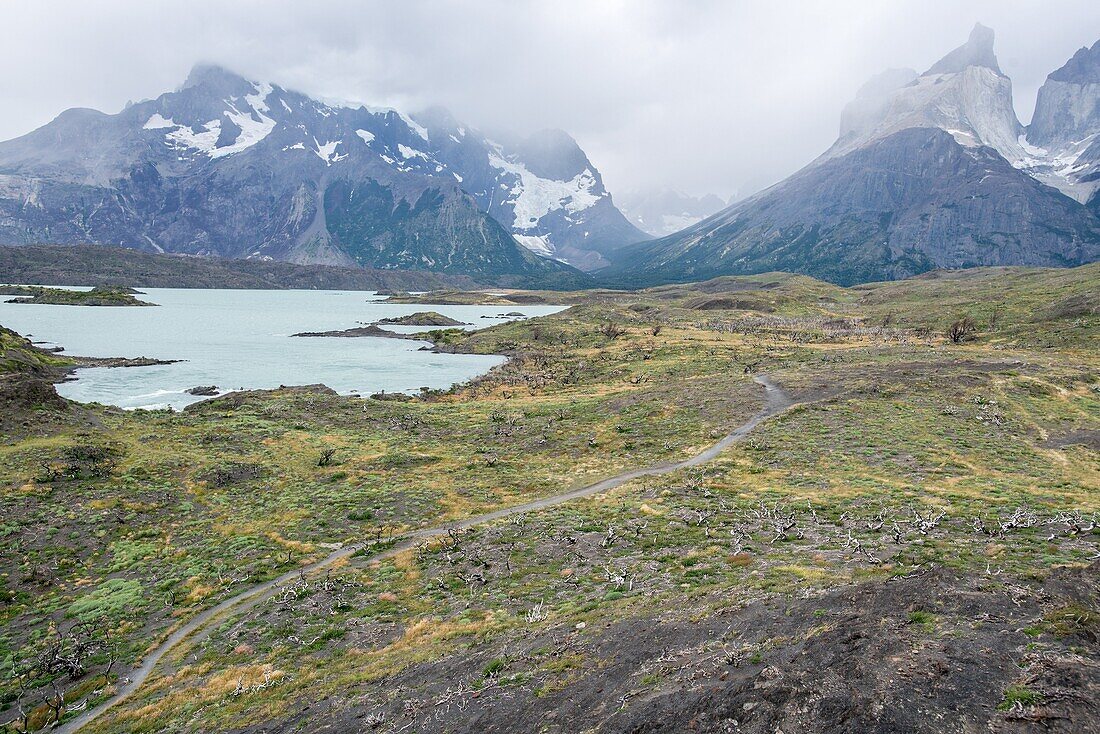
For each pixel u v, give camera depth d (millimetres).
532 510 49094
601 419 79938
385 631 30828
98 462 58594
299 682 26094
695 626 21688
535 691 19641
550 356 151000
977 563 26500
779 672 15422
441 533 45812
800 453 56625
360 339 197000
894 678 13977
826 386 81188
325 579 38375
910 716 12656
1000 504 38125
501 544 41469
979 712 12484
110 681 29328
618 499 49438
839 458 54125
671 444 65750
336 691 24266
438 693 21547
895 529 33938
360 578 38062
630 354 139750
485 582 35531
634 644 21516
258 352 164250
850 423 64375
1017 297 166375
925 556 28359
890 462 51812
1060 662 13531
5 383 72625
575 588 32656
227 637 32250
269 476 60375
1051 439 57000
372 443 74000
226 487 57125
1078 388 71250
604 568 35188
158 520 49562
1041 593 17062
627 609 26781
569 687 19219
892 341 137625
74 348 156500
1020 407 65750
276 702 24469
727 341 151750
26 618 35531
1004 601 16938
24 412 68938
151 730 24141
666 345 145250
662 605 26188
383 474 61656
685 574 31438
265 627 32844
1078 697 12297
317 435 76438
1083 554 26812
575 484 56281
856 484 46531
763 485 48875
